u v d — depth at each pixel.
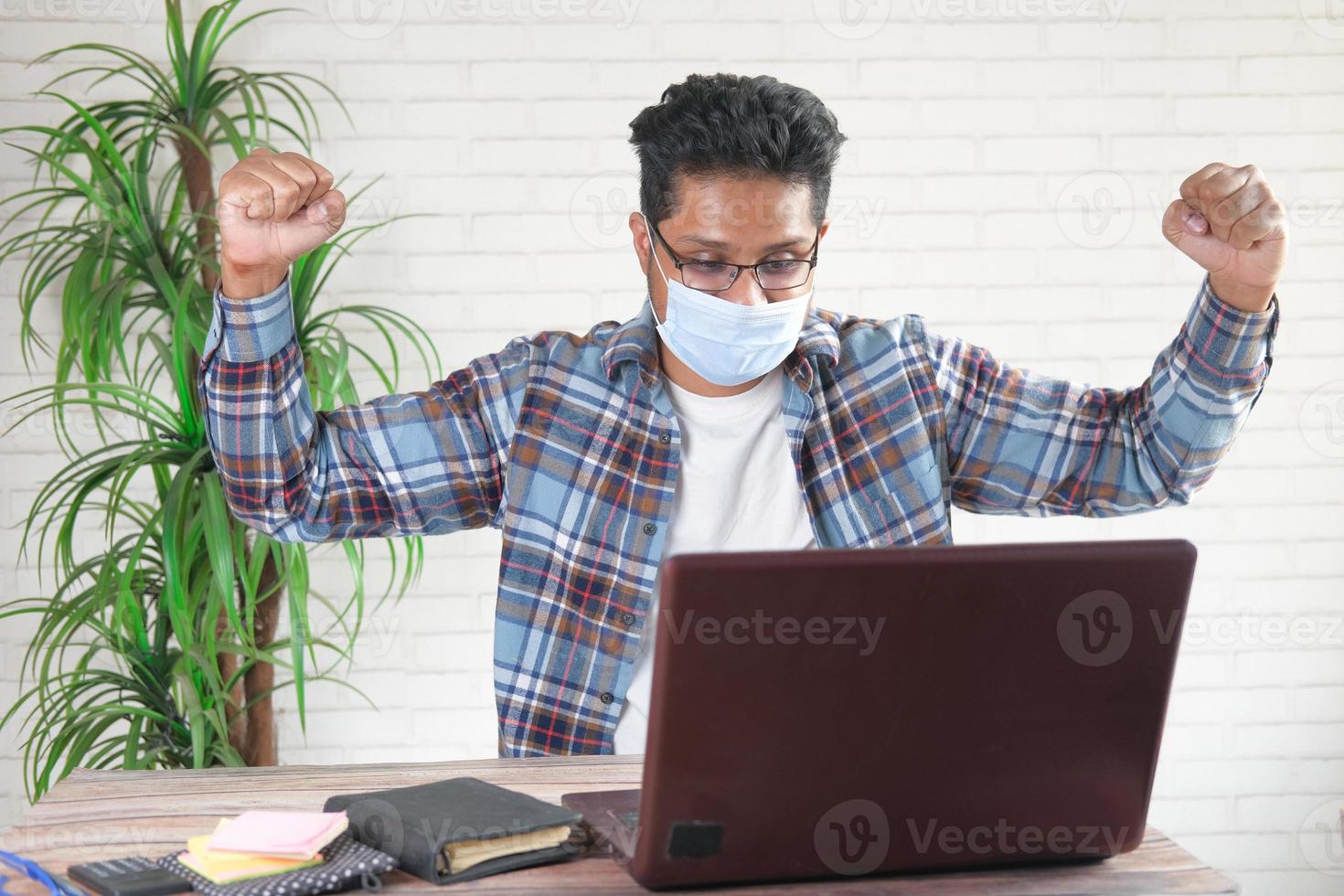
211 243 2.49
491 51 2.68
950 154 2.76
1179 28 2.77
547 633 1.57
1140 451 1.63
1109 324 2.80
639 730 1.55
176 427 2.39
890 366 1.67
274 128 2.65
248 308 1.33
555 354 1.65
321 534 1.55
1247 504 2.84
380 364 2.71
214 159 2.67
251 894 0.93
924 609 0.92
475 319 2.71
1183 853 1.09
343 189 2.67
